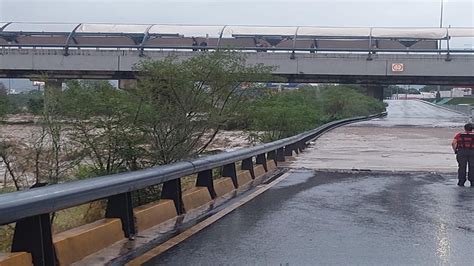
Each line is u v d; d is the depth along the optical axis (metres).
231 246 8.96
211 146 25.52
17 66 56.84
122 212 9.33
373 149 30.52
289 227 10.48
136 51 56.34
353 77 59.88
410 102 191.38
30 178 15.47
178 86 16.70
